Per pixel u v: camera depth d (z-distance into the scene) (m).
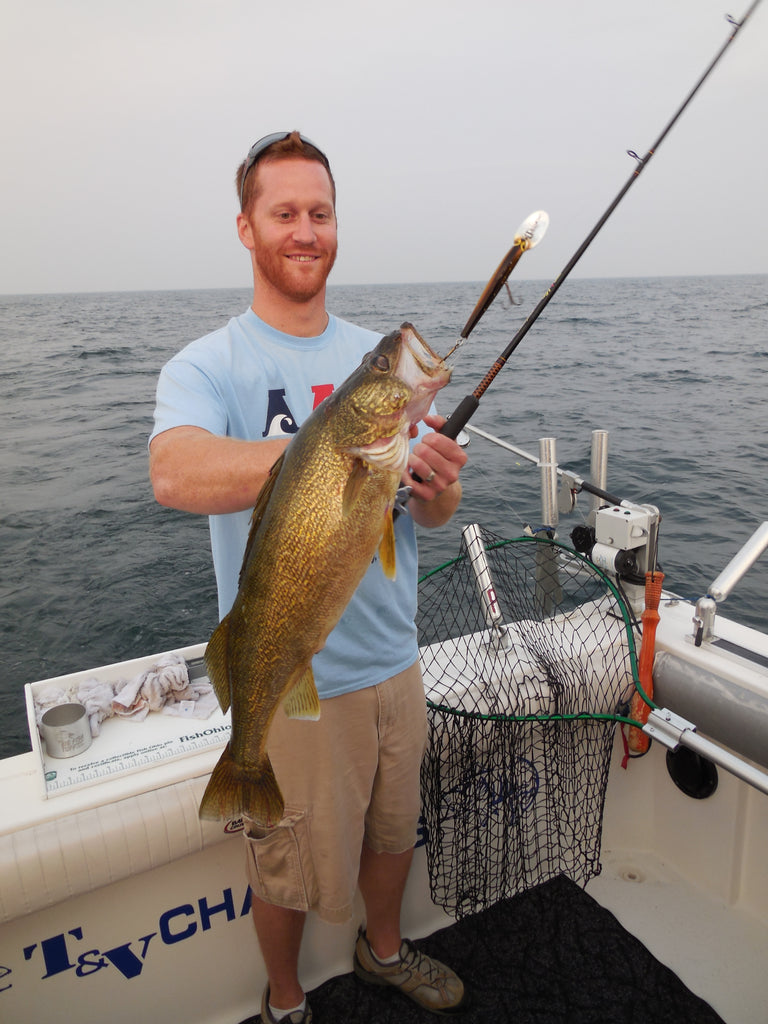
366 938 2.25
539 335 27.11
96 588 6.61
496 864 2.31
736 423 11.01
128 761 1.98
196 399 1.68
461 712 2.10
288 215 1.78
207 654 1.56
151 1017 2.06
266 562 1.40
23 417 15.16
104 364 24.70
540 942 2.40
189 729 2.12
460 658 2.45
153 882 1.97
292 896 1.89
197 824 1.89
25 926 1.83
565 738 2.35
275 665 1.44
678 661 2.39
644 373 16.78
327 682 1.81
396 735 1.95
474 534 2.52
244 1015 2.20
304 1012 2.09
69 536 7.91
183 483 1.51
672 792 2.60
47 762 1.98
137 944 1.98
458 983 2.20
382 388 1.35
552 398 13.35
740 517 7.07
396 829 2.03
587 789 2.42
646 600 2.37
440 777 2.20
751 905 2.44
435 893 2.38
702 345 23.52
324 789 1.83
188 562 7.11
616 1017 2.15
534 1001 2.21
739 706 2.17
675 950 2.34
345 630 1.82
